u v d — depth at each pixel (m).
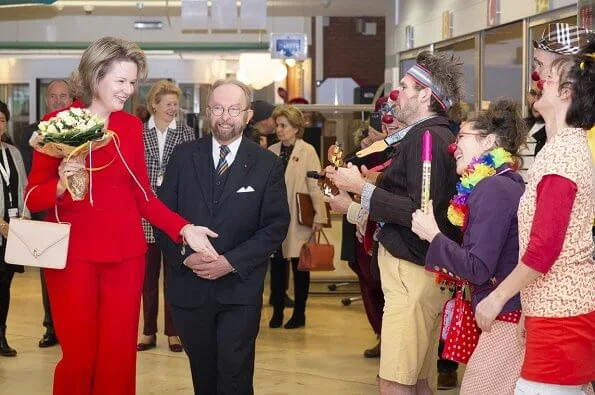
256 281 4.41
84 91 4.09
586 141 3.22
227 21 14.56
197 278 4.39
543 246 3.11
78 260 4.05
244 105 4.43
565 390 3.19
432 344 4.39
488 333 3.53
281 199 4.48
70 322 4.07
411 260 4.14
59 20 18.31
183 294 4.42
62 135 3.81
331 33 19.25
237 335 4.39
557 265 3.18
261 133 8.85
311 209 7.77
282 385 6.09
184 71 16.69
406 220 4.05
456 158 3.88
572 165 3.13
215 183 4.45
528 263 3.14
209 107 4.45
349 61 19.41
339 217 9.64
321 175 4.70
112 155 4.07
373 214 4.13
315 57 19.25
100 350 4.16
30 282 10.52
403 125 4.74
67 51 18.41
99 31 18.39
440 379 5.91
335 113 9.75
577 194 3.14
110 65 4.04
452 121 4.60
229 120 4.39
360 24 19.17
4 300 6.82
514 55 8.97
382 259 4.29
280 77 16.17
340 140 9.84
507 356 3.49
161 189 4.54
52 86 6.96
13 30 18.31
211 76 16.69
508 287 3.20
